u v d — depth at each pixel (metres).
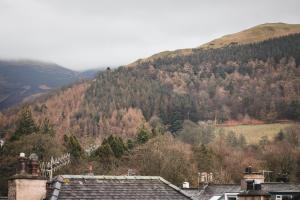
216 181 88.81
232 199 50.97
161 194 24.05
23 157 22.42
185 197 24.25
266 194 21.19
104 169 97.44
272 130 178.88
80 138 161.75
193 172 93.00
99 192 23.09
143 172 93.25
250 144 154.50
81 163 95.62
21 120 112.44
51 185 22.98
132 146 116.38
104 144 105.06
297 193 44.75
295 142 141.25
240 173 104.38
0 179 84.56
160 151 97.19
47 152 90.00
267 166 105.19
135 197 23.45
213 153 111.69
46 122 135.12
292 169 103.38
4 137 143.25
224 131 166.00
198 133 153.38
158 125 167.88
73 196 22.41
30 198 21.83
